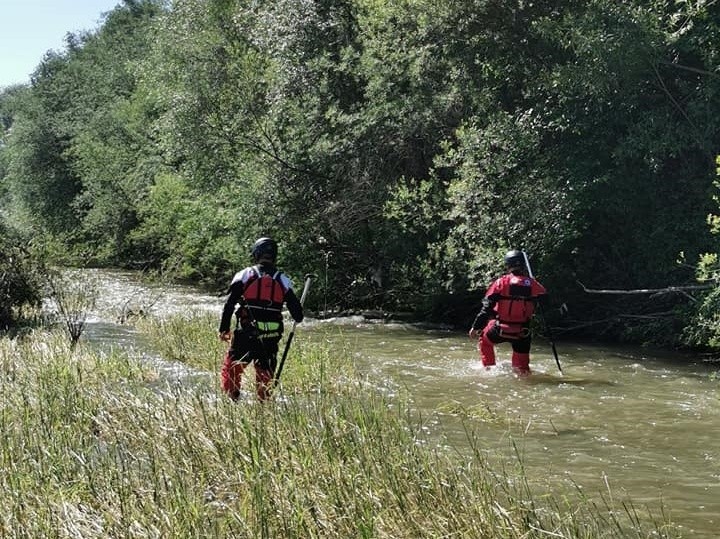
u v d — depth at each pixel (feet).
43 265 51.03
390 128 54.13
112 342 38.83
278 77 59.26
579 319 44.75
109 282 81.92
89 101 142.31
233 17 65.98
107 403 21.90
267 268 24.20
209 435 17.88
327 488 14.44
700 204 39.06
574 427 22.40
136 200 103.30
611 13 38.96
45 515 13.28
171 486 14.84
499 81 48.96
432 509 13.56
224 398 20.80
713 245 37.83
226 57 67.10
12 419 20.24
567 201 40.98
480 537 12.42
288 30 59.52
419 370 32.07
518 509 13.48
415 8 51.01
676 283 39.93
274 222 56.85
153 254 100.94
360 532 12.59
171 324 41.22
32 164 140.05
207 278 78.38
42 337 37.32
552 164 43.70
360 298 55.26
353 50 56.49
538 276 43.01
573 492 16.30
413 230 50.39
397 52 52.31
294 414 18.85
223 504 14.90
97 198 114.11
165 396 22.03
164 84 72.28
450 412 23.90
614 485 16.89
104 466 15.75
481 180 44.57
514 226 42.60
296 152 57.31
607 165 42.52
